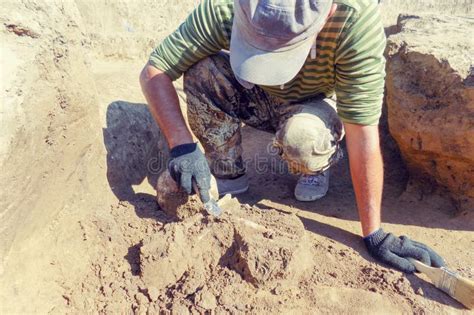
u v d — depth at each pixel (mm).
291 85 2387
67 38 2031
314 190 2785
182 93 3826
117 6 4391
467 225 2584
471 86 2416
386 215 2703
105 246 2158
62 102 1952
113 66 4078
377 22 2027
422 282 2080
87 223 2191
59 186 2018
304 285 2029
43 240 1951
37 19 1909
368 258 2197
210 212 2197
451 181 2705
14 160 1684
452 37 2885
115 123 2760
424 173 2803
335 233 2436
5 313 1678
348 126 2133
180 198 2285
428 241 2479
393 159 3137
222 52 2576
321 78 2285
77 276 2016
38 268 1882
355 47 2008
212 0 2268
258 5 1829
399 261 2113
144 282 2020
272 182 3027
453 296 2004
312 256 2178
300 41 1878
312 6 1825
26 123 1742
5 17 1813
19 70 1743
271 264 1985
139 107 3014
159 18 4574
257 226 2129
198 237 2107
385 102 3184
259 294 1974
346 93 2094
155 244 2074
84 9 4246
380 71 2062
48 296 1865
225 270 2045
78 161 2146
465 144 2510
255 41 1880
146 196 2592
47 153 1889
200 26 2275
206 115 2578
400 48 2779
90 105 2211
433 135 2578
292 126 2316
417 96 2607
